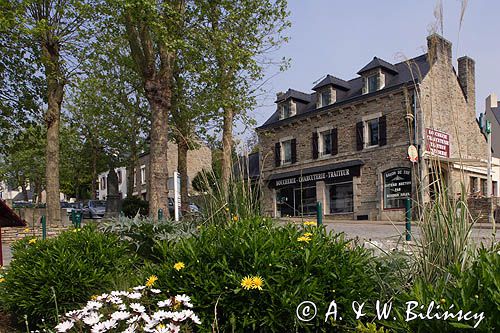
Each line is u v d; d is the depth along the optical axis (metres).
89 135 31.33
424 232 3.20
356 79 26.16
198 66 12.16
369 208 22.05
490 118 34.50
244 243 3.02
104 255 4.46
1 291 4.43
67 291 4.02
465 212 3.10
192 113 14.80
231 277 2.86
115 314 2.44
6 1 12.32
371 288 3.00
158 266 3.63
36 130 17.31
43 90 16.45
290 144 27.00
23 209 17.38
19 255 4.55
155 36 11.11
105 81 17.50
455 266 2.45
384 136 21.69
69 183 44.47
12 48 15.00
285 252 3.00
